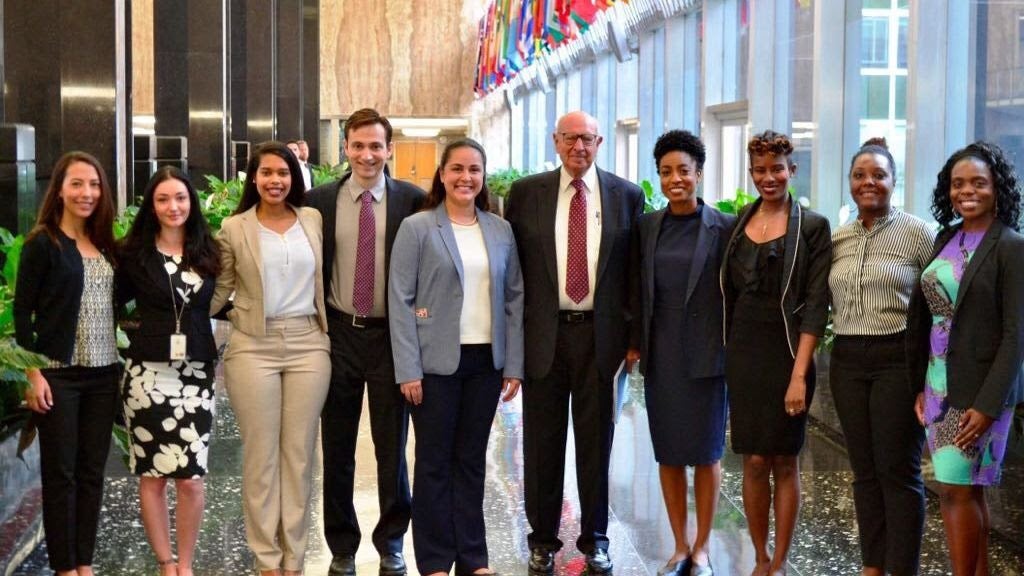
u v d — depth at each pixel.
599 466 4.63
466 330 4.45
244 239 4.41
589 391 4.59
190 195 4.34
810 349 4.27
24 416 5.05
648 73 16.20
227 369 4.46
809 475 6.25
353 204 4.59
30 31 9.34
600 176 4.63
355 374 4.60
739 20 12.17
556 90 25.09
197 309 4.36
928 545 5.01
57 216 4.21
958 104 7.26
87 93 9.37
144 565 4.76
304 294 4.47
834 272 4.25
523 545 5.11
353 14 27.81
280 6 24.83
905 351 4.04
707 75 12.57
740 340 4.38
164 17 15.55
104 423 4.32
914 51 7.37
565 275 4.56
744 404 4.38
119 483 6.01
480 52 26.59
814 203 9.03
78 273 4.18
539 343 4.57
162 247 4.34
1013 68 6.40
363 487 6.09
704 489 4.61
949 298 3.89
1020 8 6.30
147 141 11.90
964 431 3.82
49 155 9.33
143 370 4.33
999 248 3.80
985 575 4.11
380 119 4.57
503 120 28.45
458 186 4.43
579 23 13.50
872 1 8.40
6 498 4.74
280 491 4.50
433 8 27.98
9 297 5.34
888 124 8.19
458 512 4.59
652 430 4.62
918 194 7.45
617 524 5.41
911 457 4.13
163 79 15.65
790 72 10.31
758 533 4.50
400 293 4.42
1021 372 3.93
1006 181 3.85
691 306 4.51
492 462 6.68
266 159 4.42
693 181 4.49
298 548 4.49
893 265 4.12
